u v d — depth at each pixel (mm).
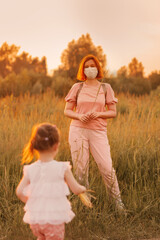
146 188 4129
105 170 3926
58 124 5730
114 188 3943
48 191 2355
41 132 2443
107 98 4043
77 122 3961
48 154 2469
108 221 3631
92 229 3496
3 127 5684
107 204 3812
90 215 3596
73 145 3926
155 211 3842
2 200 3818
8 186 3875
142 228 3580
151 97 12469
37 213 2311
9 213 3564
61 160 4586
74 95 4051
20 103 10086
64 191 2396
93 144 3922
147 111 8664
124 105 10141
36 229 2367
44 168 2412
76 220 3502
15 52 75250
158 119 6547
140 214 3750
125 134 5426
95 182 4125
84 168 3910
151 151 4926
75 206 3600
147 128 5875
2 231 3371
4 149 4703
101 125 3939
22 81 21641
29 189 2385
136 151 4695
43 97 11641
